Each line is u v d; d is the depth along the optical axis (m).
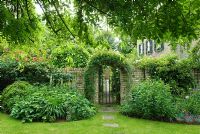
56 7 4.59
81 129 8.70
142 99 10.60
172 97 11.20
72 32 4.84
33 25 4.53
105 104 14.91
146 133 8.40
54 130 8.55
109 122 9.82
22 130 8.48
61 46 5.30
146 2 3.46
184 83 13.77
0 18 3.77
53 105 10.16
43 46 5.34
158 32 3.65
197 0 3.48
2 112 11.27
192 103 10.55
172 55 14.15
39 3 4.55
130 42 4.75
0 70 13.53
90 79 13.12
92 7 4.02
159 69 13.88
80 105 10.77
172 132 8.56
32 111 9.96
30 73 13.77
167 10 3.43
